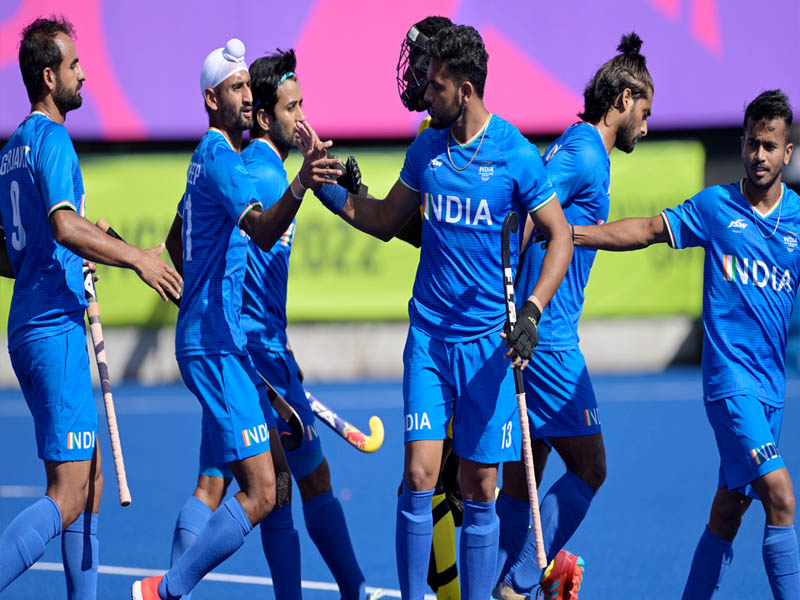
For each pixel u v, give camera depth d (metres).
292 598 16.31
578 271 17.12
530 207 14.89
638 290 49.94
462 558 15.20
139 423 39.09
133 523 24.91
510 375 15.04
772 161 15.66
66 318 15.65
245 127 15.85
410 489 14.91
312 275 48.16
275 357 17.38
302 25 46.62
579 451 16.98
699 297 50.31
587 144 16.95
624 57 17.88
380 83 47.16
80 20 45.44
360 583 17.42
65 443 15.39
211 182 15.11
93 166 45.97
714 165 51.44
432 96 14.42
